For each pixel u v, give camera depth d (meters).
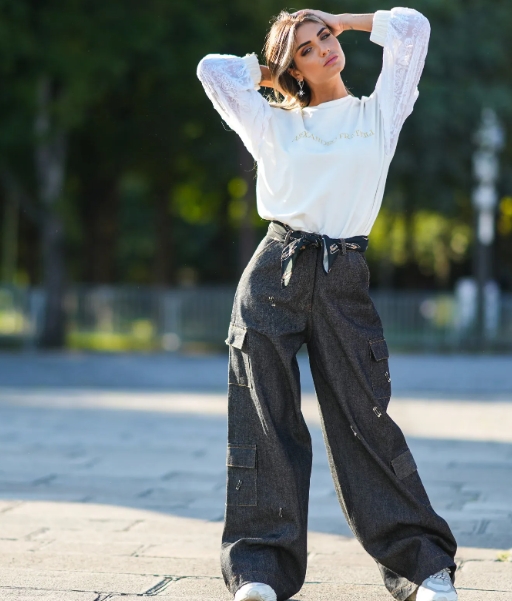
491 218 26.05
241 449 4.48
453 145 27.70
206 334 26.56
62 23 23.22
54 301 26.28
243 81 4.48
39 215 26.09
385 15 4.52
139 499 7.38
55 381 18.30
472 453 9.48
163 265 35.88
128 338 26.81
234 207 39.38
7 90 23.25
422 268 49.88
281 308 4.42
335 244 4.39
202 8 25.19
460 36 27.45
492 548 5.90
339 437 4.49
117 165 32.22
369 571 5.37
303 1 24.86
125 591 4.89
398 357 23.56
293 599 4.81
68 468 8.72
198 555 5.70
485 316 25.81
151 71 26.53
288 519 4.45
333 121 4.49
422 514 4.40
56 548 5.86
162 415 12.65
